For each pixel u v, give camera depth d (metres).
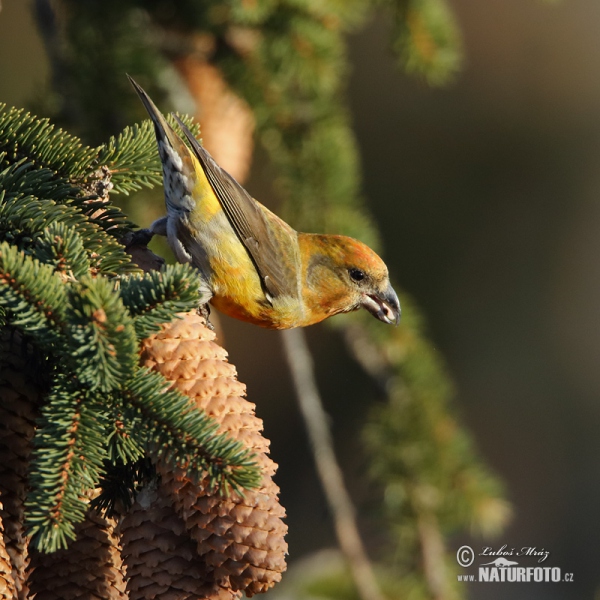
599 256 21.05
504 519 9.47
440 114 21.08
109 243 5.32
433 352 9.93
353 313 9.66
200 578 4.85
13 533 4.87
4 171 5.64
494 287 20.69
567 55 21.59
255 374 22.11
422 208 20.69
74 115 9.08
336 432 20.03
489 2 21.78
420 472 9.37
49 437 4.54
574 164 21.34
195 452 4.57
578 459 20.88
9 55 18.50
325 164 9.73
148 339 5.01
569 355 20.80
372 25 20.61
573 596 19.73
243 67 9.56
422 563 9.34
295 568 11.50
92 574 5.09
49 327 4.50
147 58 9.16
